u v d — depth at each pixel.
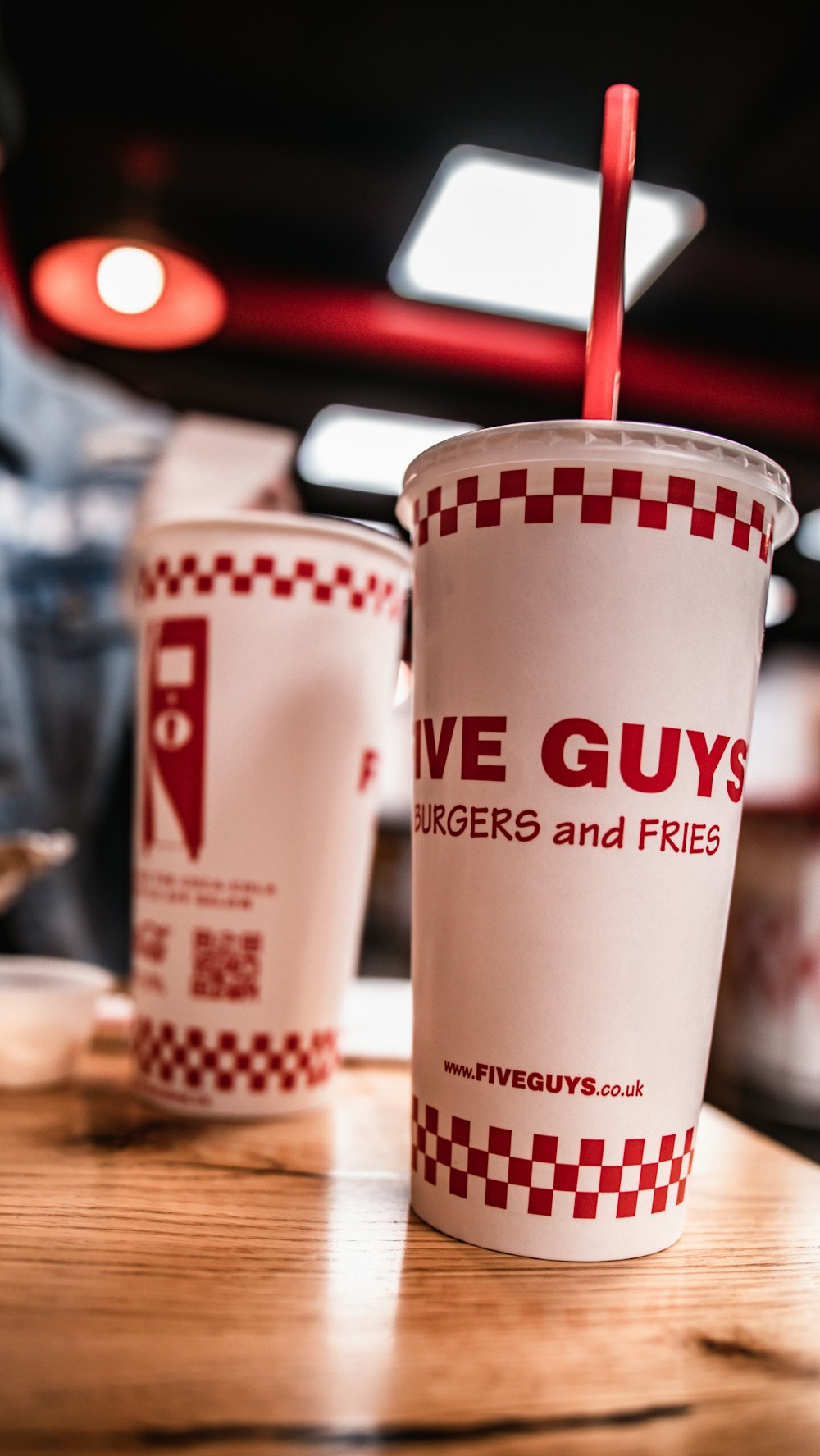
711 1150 0.41
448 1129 0.32
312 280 2.34
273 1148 0.38
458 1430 0.25
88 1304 0.28
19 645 0.94
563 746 0.31
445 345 2.45
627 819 0.31
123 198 1.95
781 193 1.84
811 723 1.93
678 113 1.62
